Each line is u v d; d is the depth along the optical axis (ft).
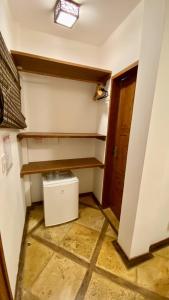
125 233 4.72
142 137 3.73
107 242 5.46
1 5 3.60
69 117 7.18
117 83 6.04
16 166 5.00
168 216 4.91
